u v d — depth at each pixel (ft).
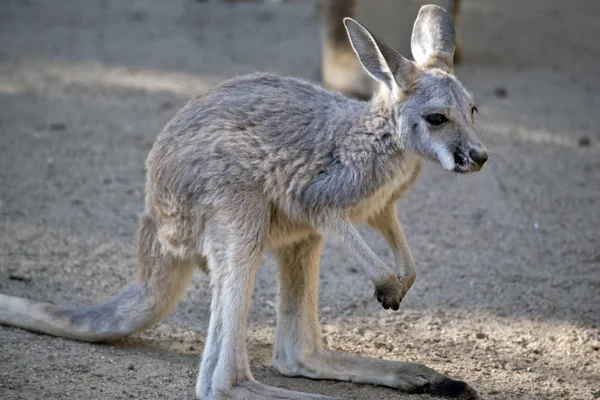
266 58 73.41
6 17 86.07
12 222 42.55
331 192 28.30
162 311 30.63
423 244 42.83
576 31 86.48
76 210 44.75
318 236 30.14
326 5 60.54
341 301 37.11
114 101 62.03
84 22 85.51
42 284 36.32
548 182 51.06
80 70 69.31
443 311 36.40
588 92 67.87
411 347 33.14
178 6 93.30
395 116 28.48
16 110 59.41
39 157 51.44
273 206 28.86
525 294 37.99
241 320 27.68
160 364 30.09
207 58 73.67
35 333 31.14
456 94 28.50
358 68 58.95
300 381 29.96
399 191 29.73
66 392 27.45
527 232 44.65
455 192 49.70
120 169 50.60
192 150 28.53
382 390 29.27
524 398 29.35
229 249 27.86
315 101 29.53
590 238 43.98
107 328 30.53
